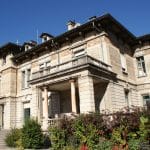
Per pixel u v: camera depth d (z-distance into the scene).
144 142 9.02
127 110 10.10
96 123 10.87
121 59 23.11
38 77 21.02
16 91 28.47
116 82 20.91
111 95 19.55
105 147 10.02
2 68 29.83
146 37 24.22
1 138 20.44
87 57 17.92
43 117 20.11
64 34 22.88
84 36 22.34
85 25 21.25
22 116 26.91
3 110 28.64
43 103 20.61
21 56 28.02
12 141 18.94
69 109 22.25
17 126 26.98
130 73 24.22
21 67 28.67
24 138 16.95
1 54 30.50
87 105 17.14
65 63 19.64
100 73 18.94
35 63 26.72
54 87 21.48
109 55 20.67
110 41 21.61
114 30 22.59
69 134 11.80
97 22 20.70
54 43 24.19
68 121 12.03
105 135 10.47
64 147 11.59
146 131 8.98
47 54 25.48
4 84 28.98
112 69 20.69
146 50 24.78
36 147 16.52
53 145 12.14
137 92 24.64
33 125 17.20
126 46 24.86
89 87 17.33
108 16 20.03
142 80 24.58
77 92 21.20
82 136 10.98
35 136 16.72
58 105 23.19
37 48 25.84
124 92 22.03
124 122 9.81
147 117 9.12
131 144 9.30
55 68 20.34
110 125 10.18
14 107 27.75
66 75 18.94
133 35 24.30
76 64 18.69
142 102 24.17
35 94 21.17
